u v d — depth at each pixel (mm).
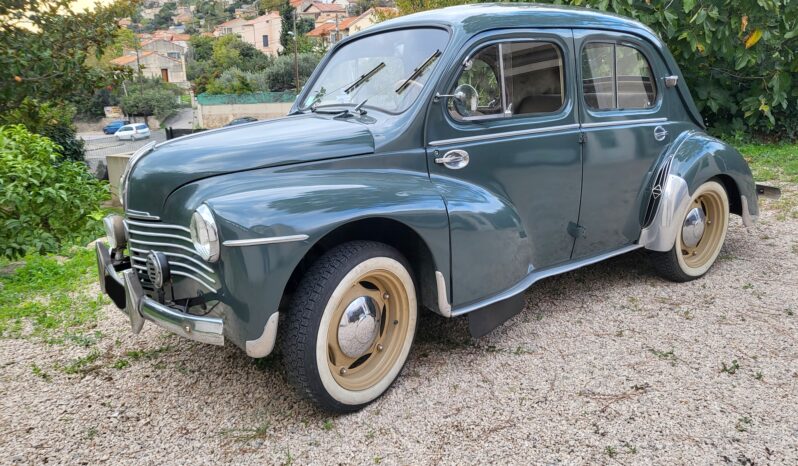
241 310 2492
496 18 3359
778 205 6383
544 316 3852
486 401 2879
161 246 2859
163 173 2824
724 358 3199
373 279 2879
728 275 4457
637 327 3629
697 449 2449
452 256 2994
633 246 4188
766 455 2396
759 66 9570
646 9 8438
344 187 2725
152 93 72875
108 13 11359
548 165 3533
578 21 3705
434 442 2576
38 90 10648
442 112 3139
